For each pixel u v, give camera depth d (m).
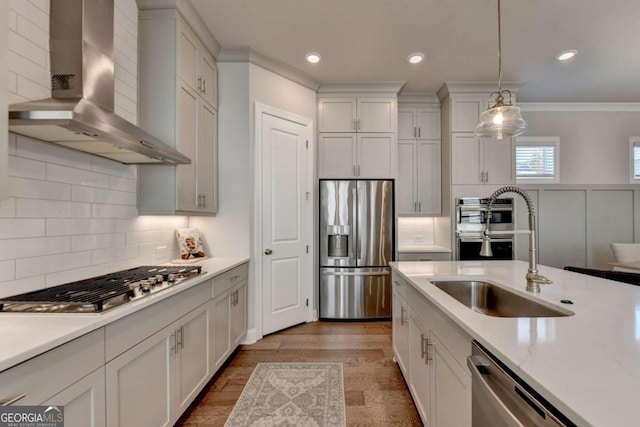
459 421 1.19
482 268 2.24
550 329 1.00
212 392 2.12
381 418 1.84
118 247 2.02
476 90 3.75
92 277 1.78
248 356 2.66
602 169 4.43
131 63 2.17
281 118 3.23
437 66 3.27
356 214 3.57
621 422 0.53
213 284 2.14
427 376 1.59
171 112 2.22
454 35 2.70
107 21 1.63
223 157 2.93
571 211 4.36
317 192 3.64
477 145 3.77
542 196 4.36
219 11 2.38
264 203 3.06
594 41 2.79
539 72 3.40
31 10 1.44
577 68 3.31
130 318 1.30
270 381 2.25
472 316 1.14
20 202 1.39
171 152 1.90
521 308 1.57
